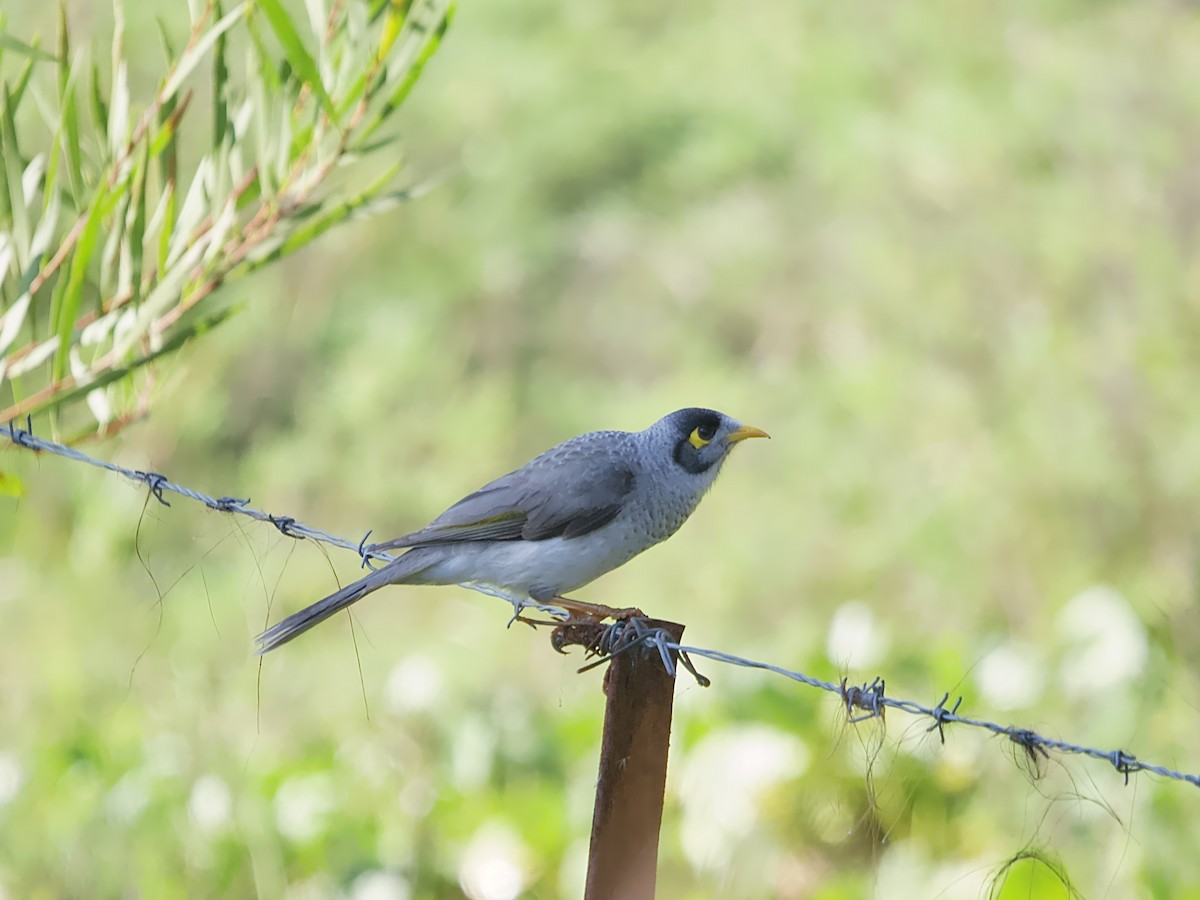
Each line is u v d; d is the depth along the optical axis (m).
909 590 15.88
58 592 12.72
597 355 20.45
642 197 21.03
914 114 19.47
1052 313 17.23
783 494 17.19
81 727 10.26
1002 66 19.70
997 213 18.02
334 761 9.71
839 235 19.33
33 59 6.02
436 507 17.98
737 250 19.91
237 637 13.73
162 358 6.61
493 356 20.41
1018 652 9.63
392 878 8.90
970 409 16.83
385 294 19.77
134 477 6.77
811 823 8.48
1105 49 19.05
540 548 7.34
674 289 20.30
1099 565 15.13
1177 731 9.09
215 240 6.13
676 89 21.17
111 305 6.23
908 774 8.45
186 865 9.13
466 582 7.46
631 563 17.17
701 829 8.64
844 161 19.44
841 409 17.62
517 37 21.62
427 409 18.69
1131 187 17.77
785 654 11.69
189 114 10.55
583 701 10.97
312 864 9.11
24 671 11.44
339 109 6.21
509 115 20.94
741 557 16.61
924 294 17.80
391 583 7.21
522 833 9.01
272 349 18.78
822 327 18.86
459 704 10.60
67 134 5.96
